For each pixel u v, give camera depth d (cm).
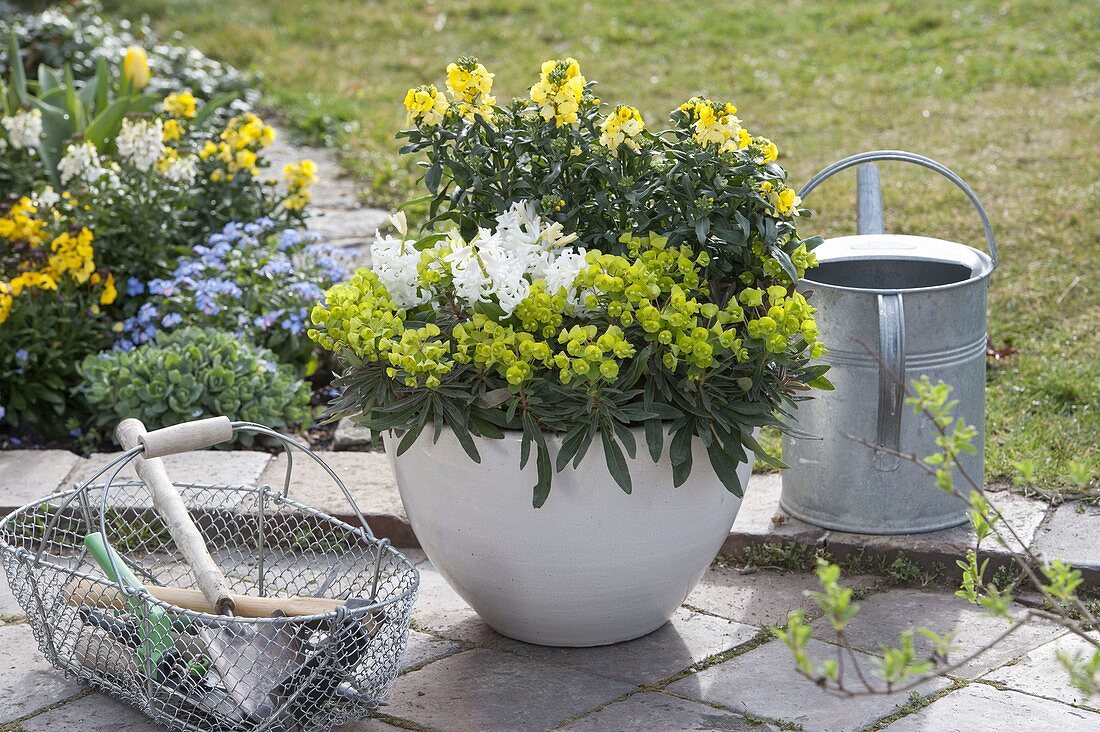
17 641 284
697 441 252
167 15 1071
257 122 503
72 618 257
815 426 312
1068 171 660
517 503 250
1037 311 478
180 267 449
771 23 1055
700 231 246
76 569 268
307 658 230
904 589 302
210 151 496
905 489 308
